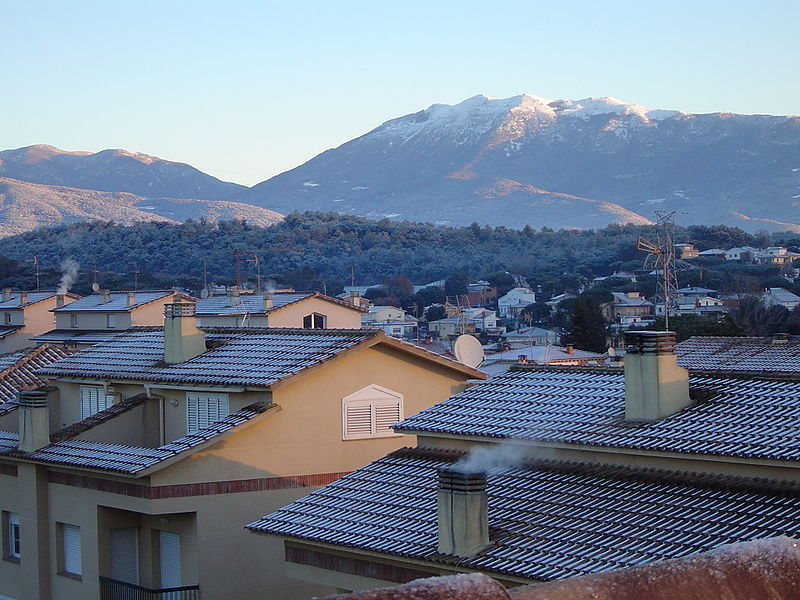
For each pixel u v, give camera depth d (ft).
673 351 73.10
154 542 100.63
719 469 65.62
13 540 113.09
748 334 349.82
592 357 263.70
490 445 79.36
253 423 96.43
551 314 632.79
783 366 146.20
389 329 549.95
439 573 66.59
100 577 99.30
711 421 69.36
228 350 112.06
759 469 63.57
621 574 21.77
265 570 96.17
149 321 289.12
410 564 68.49
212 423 101.30
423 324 619.26
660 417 71.82
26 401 108.47
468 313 603.67
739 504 61.62
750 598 22.13
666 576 21.95
